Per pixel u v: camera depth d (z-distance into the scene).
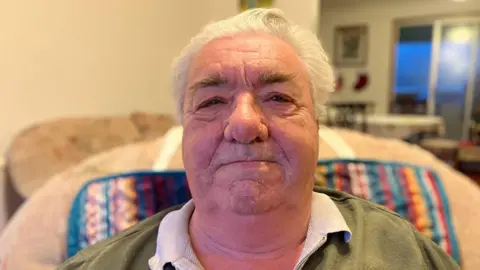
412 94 5.28
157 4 2.92
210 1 3.32
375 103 4.67
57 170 1.80
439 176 1.10
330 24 4.18
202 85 0.72
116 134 2.25
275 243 0.72
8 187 1.93
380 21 4.55
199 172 0.69
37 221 1.06
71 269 0.81
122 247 0.82
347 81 4.55
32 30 2.13
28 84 2.14
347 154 1.14
